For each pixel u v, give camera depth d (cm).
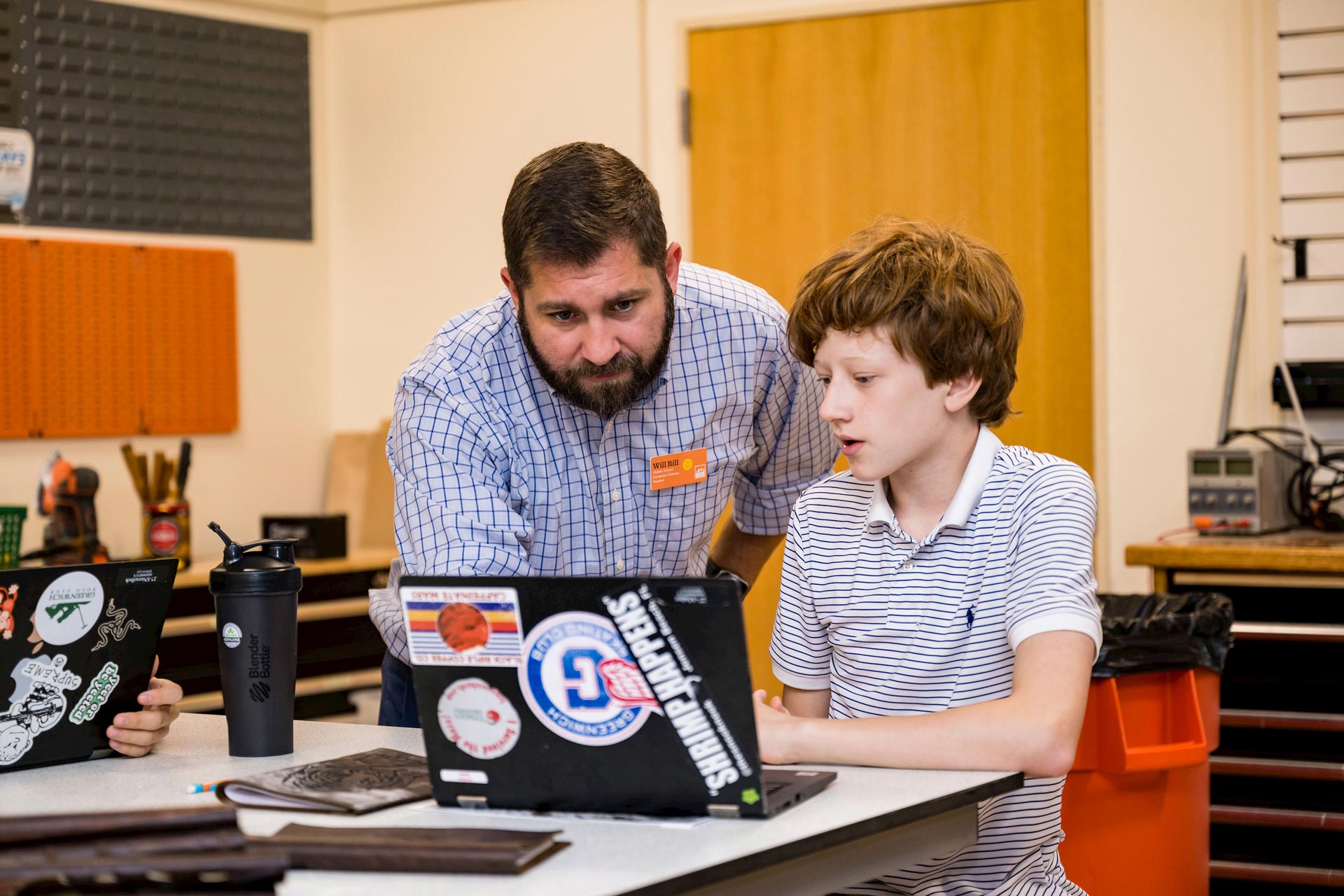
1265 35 329
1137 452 347
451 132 441
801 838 113
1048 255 359
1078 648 141
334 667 388
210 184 428
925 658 155
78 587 150
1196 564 270
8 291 381
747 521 228
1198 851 212
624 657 120
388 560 403
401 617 192
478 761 125
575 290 156
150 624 156
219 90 430
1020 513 152
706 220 402
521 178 161
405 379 180
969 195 368
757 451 216
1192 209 340
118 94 405
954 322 148
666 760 120
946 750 134
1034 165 361
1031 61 360
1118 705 202
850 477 169
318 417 458
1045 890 155
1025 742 133
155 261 412
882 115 378
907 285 146
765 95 393
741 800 119
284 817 125
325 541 395
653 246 161
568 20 420
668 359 191
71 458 395
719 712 118
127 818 107
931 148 373
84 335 396
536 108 427
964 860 154
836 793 127
